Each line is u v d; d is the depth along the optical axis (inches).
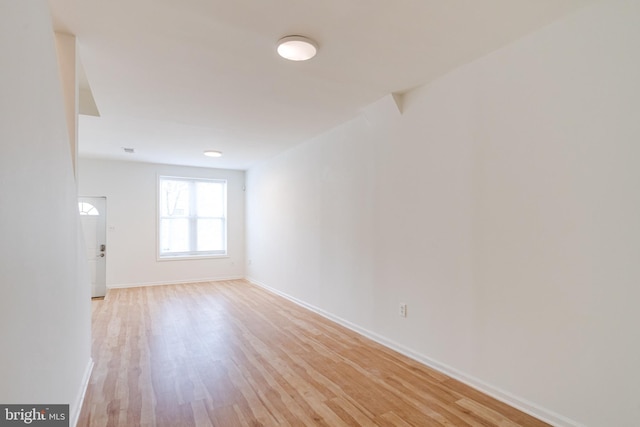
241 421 76.7
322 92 112.1
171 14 70.2
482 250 88.8
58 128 60.6
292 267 193.2
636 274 62.2
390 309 120.6
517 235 81.0
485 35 78.9
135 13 69.7
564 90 72.4
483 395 86.9
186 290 223.8
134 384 93.8
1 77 34.7
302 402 84.7
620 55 64.3
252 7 68.2
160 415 78.8
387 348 120.4
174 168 249.3
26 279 43.4
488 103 87.7
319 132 160.1
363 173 134.4
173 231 253.0
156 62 91.0
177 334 136.3
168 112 130.6
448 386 92.0
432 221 103.6
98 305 183.5
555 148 73.9
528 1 66.5
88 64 91.7
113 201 229.8
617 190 64.6
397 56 88.7
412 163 111.0
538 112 77.0
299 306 181.3
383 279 124.0
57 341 59.7
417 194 109.0
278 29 76.2
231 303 188.4
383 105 118.6
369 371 101.8
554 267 73.9
